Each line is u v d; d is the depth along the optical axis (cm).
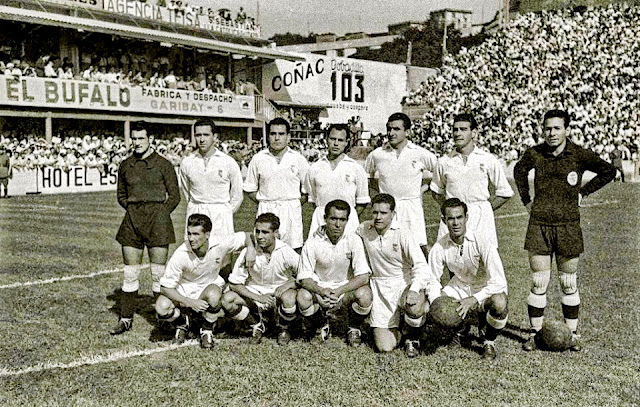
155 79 3259
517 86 4081
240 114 3612
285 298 579
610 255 1033
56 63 2961
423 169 730
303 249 593
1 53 2780
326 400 453
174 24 3522
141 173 637
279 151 718
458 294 579
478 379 492
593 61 4084
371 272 589
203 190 670
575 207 570
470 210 674
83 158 2709
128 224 636
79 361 540
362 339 604
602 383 483
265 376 501
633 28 4288
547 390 469
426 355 552
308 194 726
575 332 595
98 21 2897
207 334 582
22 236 1268
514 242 1186
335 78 4647
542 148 582
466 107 4044
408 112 4709
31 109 2653
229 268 691
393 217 570
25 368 524
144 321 673
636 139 3384
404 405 443
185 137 3538
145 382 491
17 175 2436
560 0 5288
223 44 3506
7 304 737
